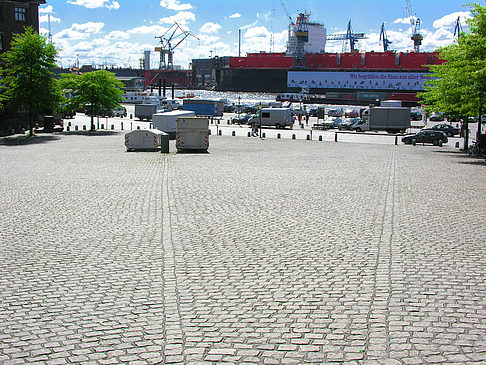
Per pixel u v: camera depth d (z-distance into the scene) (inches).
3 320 247.8
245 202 579.8
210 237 415.8
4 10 2158.0
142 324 242.4
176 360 206.7
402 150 1504.7
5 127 2022.6
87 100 2138.3
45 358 208.5
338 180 781.9
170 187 694.5
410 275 316.2
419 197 625.3
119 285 298.5
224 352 213.3
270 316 251.6
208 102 3277.6
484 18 1200.2
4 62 2108.8
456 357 207.9
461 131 2199.8
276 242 399.5
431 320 245.0
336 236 419.8
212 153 1296.8
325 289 290.5
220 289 291.4
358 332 231.9
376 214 514.3
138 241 402.9
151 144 1334.9
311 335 229.3
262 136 2055.9
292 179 788.6
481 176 854.5
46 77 1776.6
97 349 216.5
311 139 1951.3
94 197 612.1
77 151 1309.1
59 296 280.7
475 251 374.0
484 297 277.0
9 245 390.0
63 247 384.5
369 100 6323.8
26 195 625.6
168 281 305.7
